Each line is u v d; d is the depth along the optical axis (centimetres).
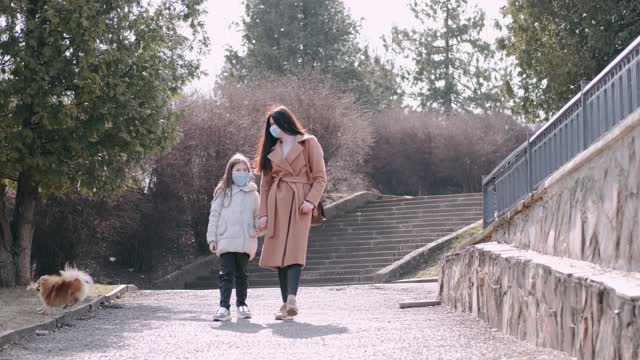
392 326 794
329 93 3306
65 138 1371
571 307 559
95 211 2375
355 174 3919
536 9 2044
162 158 2548
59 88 1329
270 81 3500
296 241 835
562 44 2047
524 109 2209
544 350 598
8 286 1421
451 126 4556
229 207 881
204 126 2647
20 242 1457
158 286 2508
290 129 856
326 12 5012
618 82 633
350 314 991
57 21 1295
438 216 2931
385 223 2975
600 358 498
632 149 571
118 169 1477
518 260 709
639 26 1883
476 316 888
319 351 602
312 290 1608
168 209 2653
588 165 668
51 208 2334
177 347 656
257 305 1184
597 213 640
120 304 1188
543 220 803
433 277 2202
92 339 747
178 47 1543
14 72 1333
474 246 940
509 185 1024
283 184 848
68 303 941
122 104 1394
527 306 671
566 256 716
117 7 1395
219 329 788
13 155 1330
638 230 555
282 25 4938
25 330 775
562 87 2047
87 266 2525
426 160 4603
